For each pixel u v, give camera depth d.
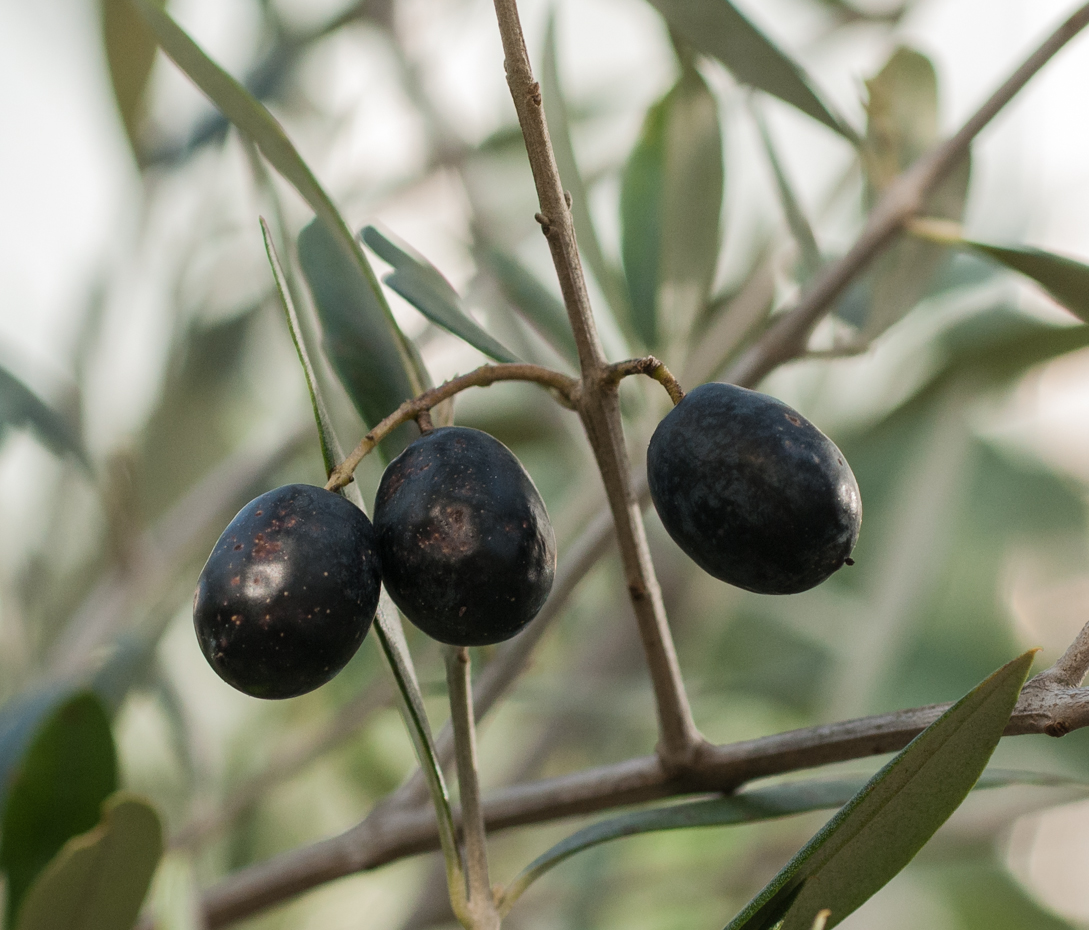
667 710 0.29
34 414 0.45
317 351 0.31
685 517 0.26
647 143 0.37
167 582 0.46
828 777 0.29
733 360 0.40
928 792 0.26
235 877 0.33
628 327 0.35
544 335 0.38
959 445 0.49
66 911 0.30
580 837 0.29
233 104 0.29
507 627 0.26
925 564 0.48
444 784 0.28
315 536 0.26
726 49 0.33
